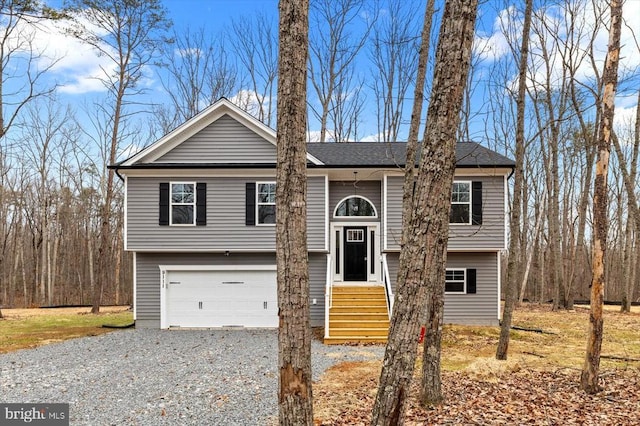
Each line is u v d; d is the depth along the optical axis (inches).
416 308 159.0
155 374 370.0
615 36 302.7
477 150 679.7
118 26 900.6
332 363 414.0
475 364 382.6
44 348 496.1
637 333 587.5
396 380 157.9
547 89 860.6
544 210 1135.0
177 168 616.1
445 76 166.1
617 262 1362.0
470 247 621.6
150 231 624.7
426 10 376.5
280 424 164.7
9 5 652.7
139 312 646.5
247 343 524.7
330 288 608.7
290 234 168.4
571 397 299.7
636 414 264.4
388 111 1157.1
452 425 246.1
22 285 1517.0
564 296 900.0
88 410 277.9
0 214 1320.1
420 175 165.8
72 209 1457.9
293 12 174.4
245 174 631.2
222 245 626.5
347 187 692.7
